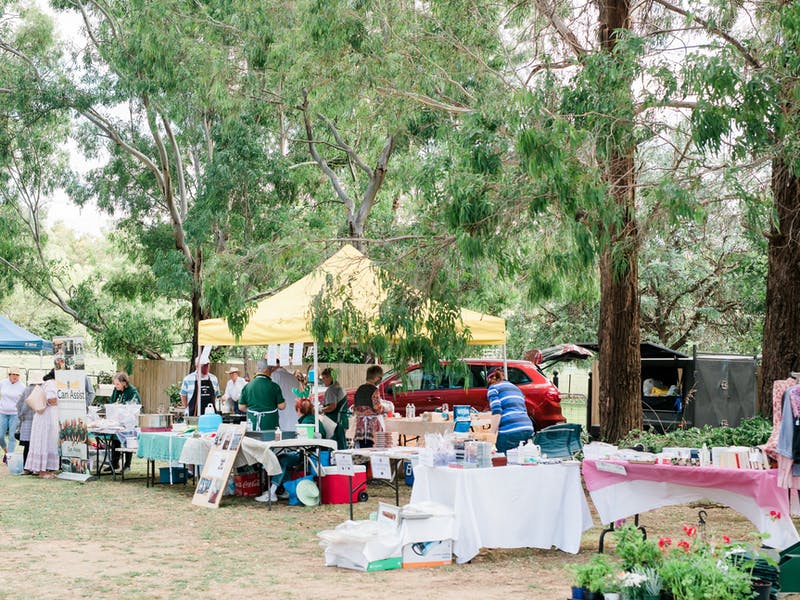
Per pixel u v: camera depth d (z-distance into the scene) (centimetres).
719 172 1094
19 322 5194
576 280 1439
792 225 1220
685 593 562
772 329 1302
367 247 1552
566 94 1065
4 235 3033
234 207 2586
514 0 1398
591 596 593
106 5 2700
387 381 1922
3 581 790
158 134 2733
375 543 856
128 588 767
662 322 2888
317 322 1228
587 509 968
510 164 1127
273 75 2212
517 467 934
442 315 1245
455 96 1502
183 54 2397
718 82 952
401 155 2545
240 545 988
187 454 1370
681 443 1257
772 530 823
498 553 948
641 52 1041
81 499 1342
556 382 2198
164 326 3036
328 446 1320
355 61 1550
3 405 1844
